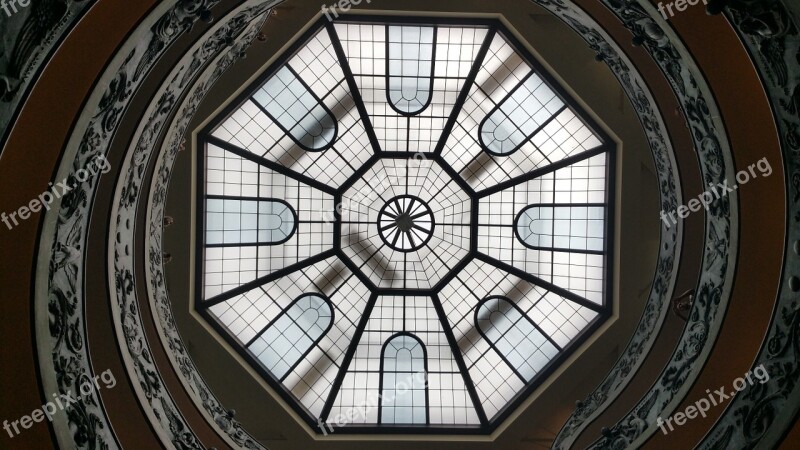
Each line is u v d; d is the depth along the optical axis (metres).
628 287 11.93
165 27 6.77
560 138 12.65
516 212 13.24
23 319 5.79
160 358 9.84
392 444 12.16
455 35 11.98
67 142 5.79
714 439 7.12
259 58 11.29
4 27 4.61
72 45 5.38
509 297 13.27
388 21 11.60
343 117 12.73
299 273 13.09
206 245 12.01
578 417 11.06
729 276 7.19
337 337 13.13
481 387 13.00
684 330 8.68
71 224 6.29
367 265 13.47
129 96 6.84
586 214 12.59
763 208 6.64
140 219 9.37
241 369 11.81
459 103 12.69
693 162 9.20
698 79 6.80
